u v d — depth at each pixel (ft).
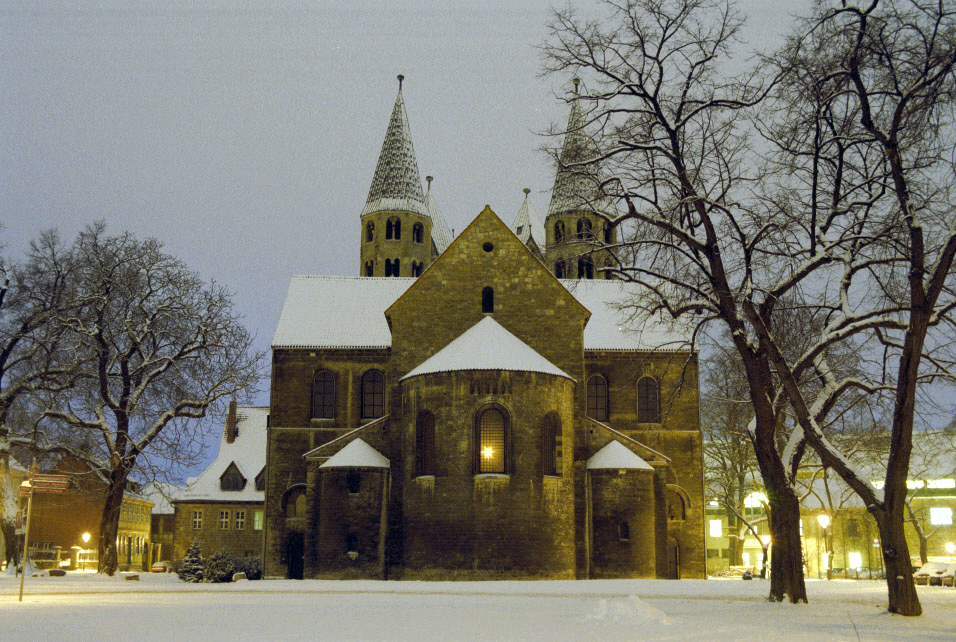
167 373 181.16
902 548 88.99
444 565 159.53
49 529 283.38
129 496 330.54
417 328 184.03
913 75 88.12
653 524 176.65
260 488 282.56
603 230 113.80
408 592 122.72
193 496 279.28
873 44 87.66
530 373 165.37
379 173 315.99
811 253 104.53
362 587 132.16
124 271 178.50
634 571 172.14
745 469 221.25
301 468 198.80
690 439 202.18
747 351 106.52
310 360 204.03
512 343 172.65
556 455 166.91
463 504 160.25
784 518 104.99
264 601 105.09
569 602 104.22
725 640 66.49
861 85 88.58
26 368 172.45
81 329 167.84
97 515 291.38
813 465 176.45
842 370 125.49
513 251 187.01
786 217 102.78
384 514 175.94
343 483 176.35
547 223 269.44
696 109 102.06
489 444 162.91
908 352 88.84
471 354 167.53
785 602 103.86
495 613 87.56
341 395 202.59
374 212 311.06
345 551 174.09
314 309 214.69
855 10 87.71
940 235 93.04
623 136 105.40
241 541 278.46
